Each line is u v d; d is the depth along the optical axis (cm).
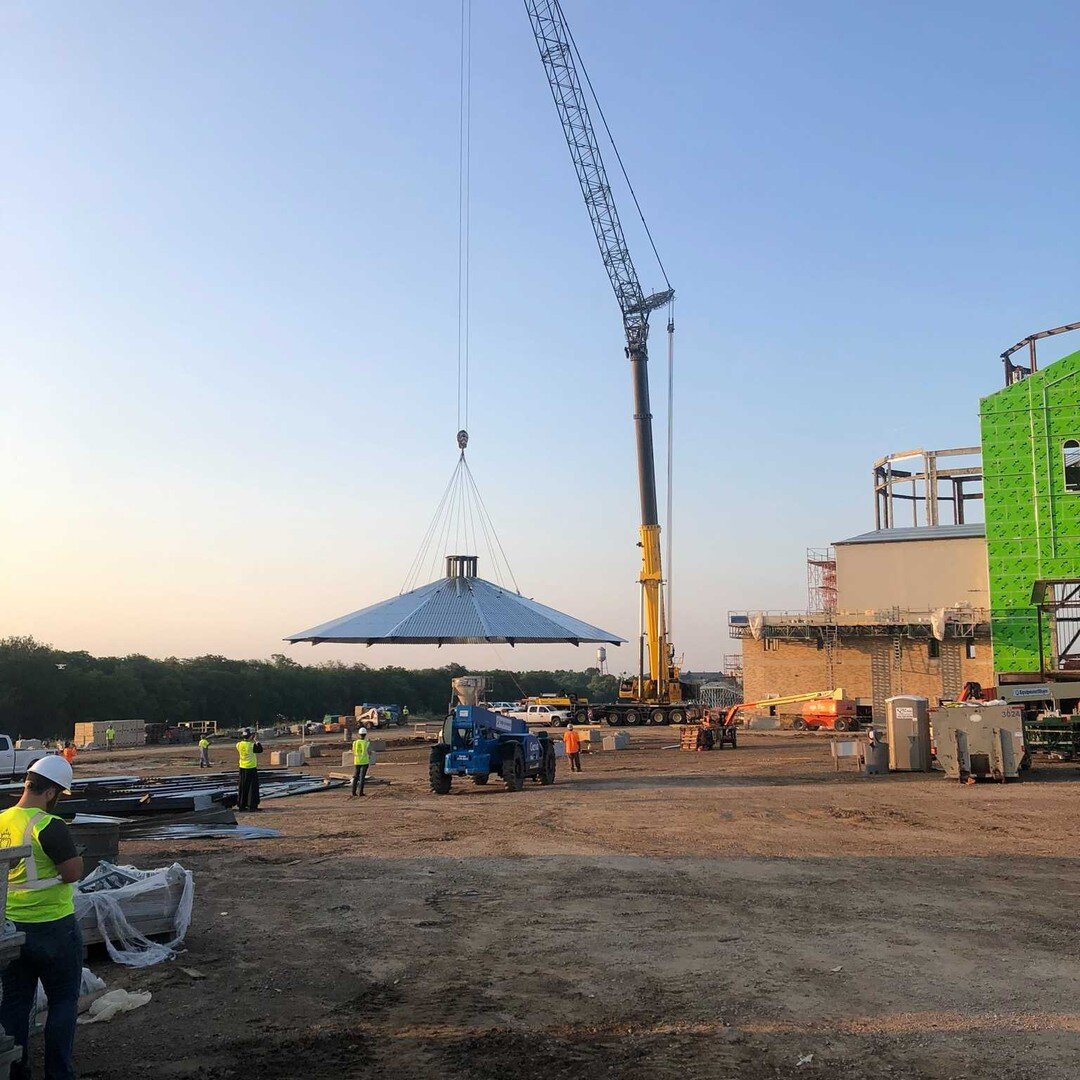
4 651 8938
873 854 1473
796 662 6681
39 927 569
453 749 2670
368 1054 657
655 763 3672
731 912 1071
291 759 4278
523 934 988
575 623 4959
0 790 1538
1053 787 2462
